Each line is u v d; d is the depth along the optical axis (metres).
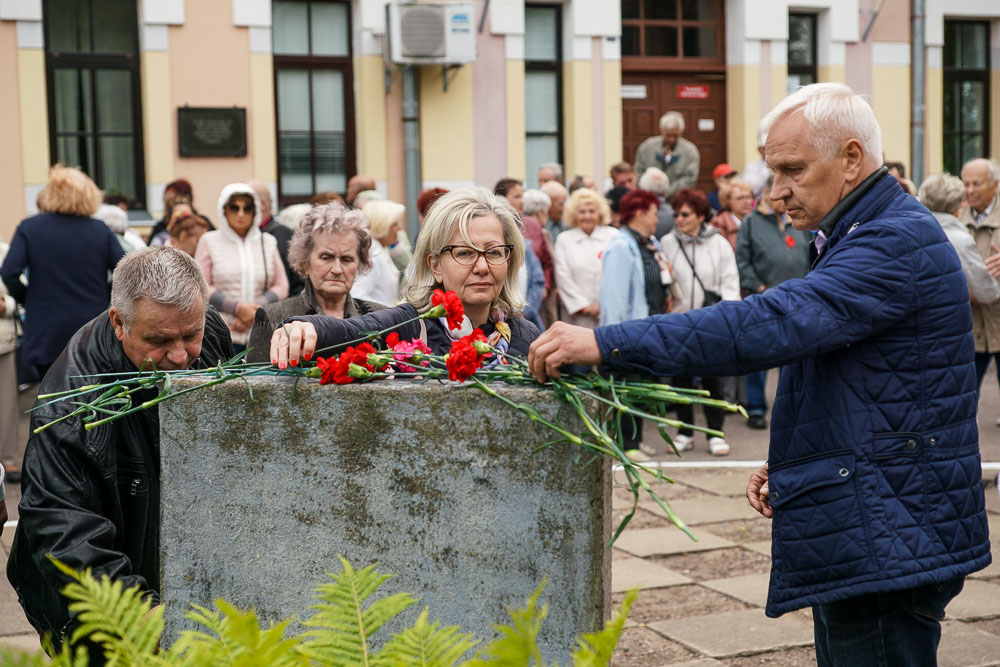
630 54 13.08
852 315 2.29
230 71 11.28
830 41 13.27
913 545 2.34
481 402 2.01
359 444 2.07
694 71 13.24
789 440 2.49
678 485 6.71
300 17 11.74
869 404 2.38
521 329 3.08
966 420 2.43
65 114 11.06
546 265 8.40
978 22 14.06
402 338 2.81
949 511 2.38
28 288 6.69
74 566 2.28
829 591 2.39
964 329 2.43
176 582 2.16
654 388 2.09
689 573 5.14
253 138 11.41
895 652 2.45
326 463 2.08
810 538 2.42
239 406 2.12
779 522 2.49
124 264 2.49
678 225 7.85
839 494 2.38
